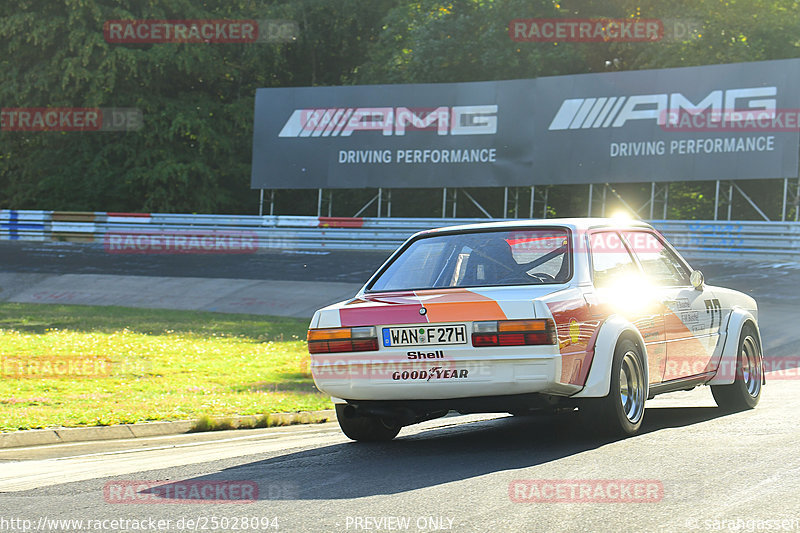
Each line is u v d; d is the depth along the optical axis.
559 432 12.65
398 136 62.31
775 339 30.62
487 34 70.94
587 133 57.19
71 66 75.62
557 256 12.07
